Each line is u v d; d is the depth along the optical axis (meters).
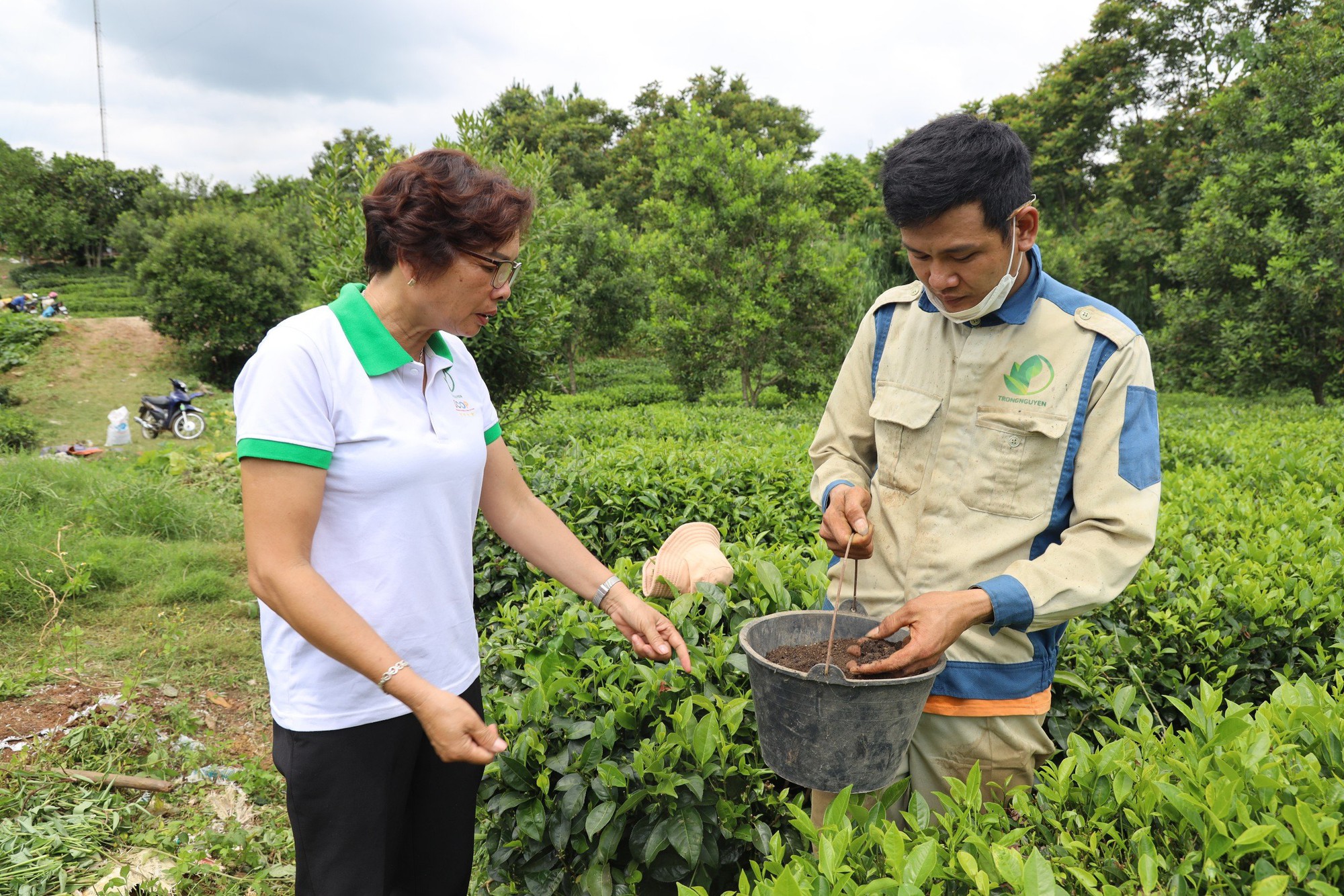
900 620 1.48
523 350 6.55
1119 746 1.48
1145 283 17.56
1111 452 1.58
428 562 1.56
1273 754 1.41
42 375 17.19
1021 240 1.55
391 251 1.46
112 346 19.27
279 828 2.95
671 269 15.00
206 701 3.98
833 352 14.88
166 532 6.69
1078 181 23.55
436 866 1.83
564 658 2.23
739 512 4.48
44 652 4.40
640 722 2.05
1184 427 8.05
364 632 1.39
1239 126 13.03
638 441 7.16
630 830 2.02
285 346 1.41
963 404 1.70
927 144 1.43
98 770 3.18
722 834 1.97
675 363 15.18
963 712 1.71
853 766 1.47
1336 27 13.16
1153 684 2.69
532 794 1.97
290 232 29.42
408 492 1.51
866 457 2.01
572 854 2.02
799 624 1.80
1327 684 1.95
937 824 1.70
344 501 1.48
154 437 13.70
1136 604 2.83
